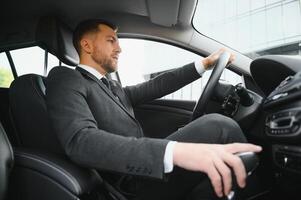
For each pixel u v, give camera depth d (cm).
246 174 56
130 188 92
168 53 195
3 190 77
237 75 172
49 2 165
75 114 81
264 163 116
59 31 168
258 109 121
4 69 193
